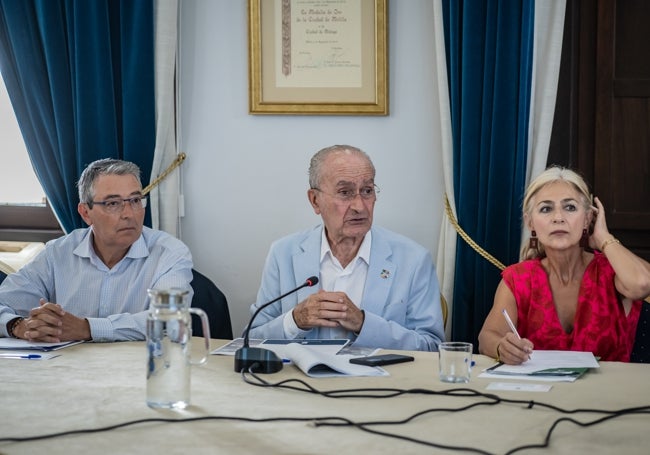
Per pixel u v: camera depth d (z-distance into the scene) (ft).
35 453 4.15
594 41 10.06
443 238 10.27
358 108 10.45
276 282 8.50
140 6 10.42
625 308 7.93
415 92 10.44
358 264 8.31
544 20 9.84
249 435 4.43
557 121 10.27
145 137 10.59
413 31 10.40
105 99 10.57
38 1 10.54
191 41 10.78
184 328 5.01
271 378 5.90
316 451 4.16
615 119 9.99
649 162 9.95
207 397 5.31
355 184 8.01
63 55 10.65
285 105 10.54
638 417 4.81
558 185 7.89
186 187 10.90
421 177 10.48
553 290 8.02
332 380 5.82
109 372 6.12
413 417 4.79
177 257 8.70
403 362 6.49
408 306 8.25
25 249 10.96
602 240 7.91
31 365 6.38
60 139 10.66
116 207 8.37
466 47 9.88
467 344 5.79
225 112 10.77
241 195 10.80
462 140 9.97
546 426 4.61
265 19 10.54
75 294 8.63
